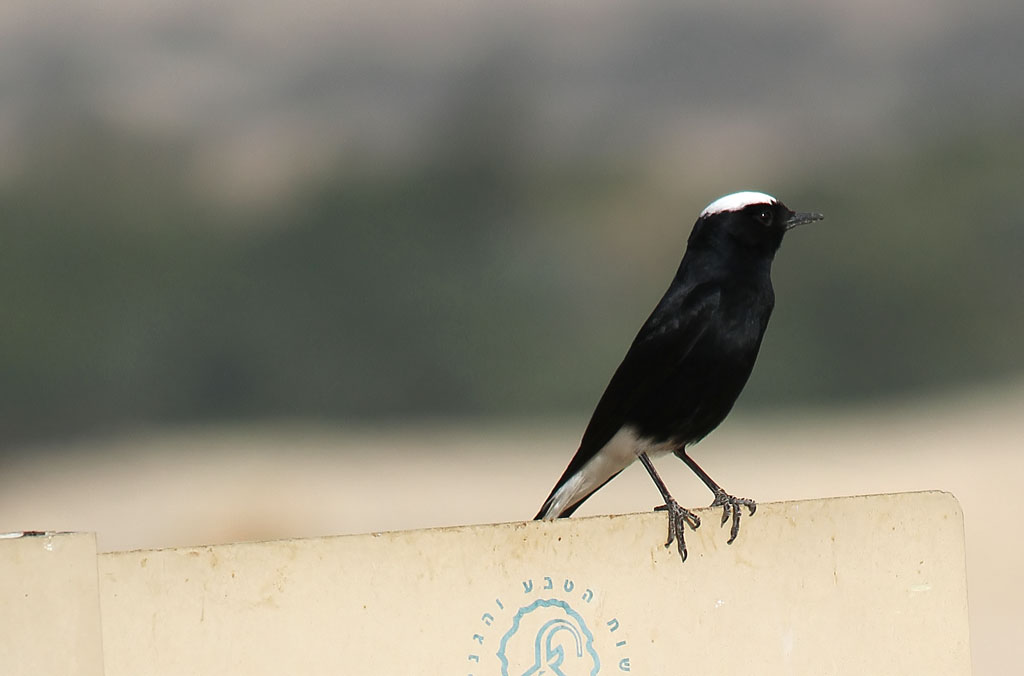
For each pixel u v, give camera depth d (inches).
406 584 208.5
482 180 2240.4
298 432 1801.2
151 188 2194.9
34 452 1800.0
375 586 207.3
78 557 190.1
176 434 1855.3
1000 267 1903.3
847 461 1213.1
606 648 216.7
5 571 187.6
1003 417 1422.2
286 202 2151.8
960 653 231.8
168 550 201.2
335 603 205.8
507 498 1112.8
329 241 2076.8
